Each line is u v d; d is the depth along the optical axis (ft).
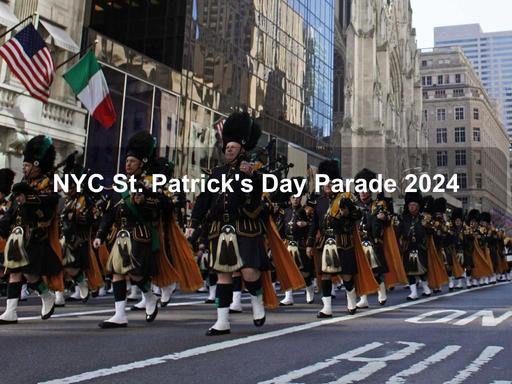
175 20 88.33
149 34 89.71
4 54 47.98
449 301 39.14
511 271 90.53
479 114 344.28
